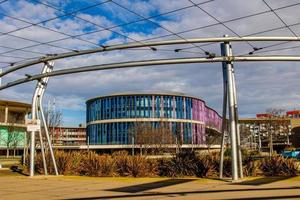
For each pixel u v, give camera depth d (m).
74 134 147.50
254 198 11.27
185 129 90.38
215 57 16.48
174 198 11.71
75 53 18.52
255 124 107.81
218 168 19.70
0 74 22.20
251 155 23.06
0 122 76.69
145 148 67.81
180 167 20.23
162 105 89.19
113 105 90.62
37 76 19.98
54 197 12.55
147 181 17.78
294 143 103.81
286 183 15.75
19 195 13.18
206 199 11.27
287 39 16.08
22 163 27.11
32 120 21.05
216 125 105.50
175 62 16.61
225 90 17.83
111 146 88.38
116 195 12.91
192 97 94.25
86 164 22.31
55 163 21.81
